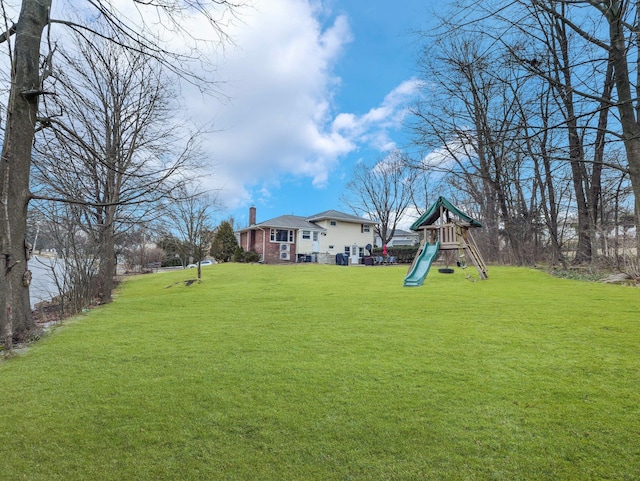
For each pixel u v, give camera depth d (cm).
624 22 529
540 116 916
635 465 196
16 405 287
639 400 268
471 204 2284
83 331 564
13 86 484
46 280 977
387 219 3931
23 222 543
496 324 516
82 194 920
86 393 308
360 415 257
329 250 3509
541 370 332
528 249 1761
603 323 497
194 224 2331
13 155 531
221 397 293
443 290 909
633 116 625
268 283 1237
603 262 1242
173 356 412
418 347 417
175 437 235
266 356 400
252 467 203
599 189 1299
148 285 1422
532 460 203
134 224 1143
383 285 1085
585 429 231
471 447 216
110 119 1020
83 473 201
